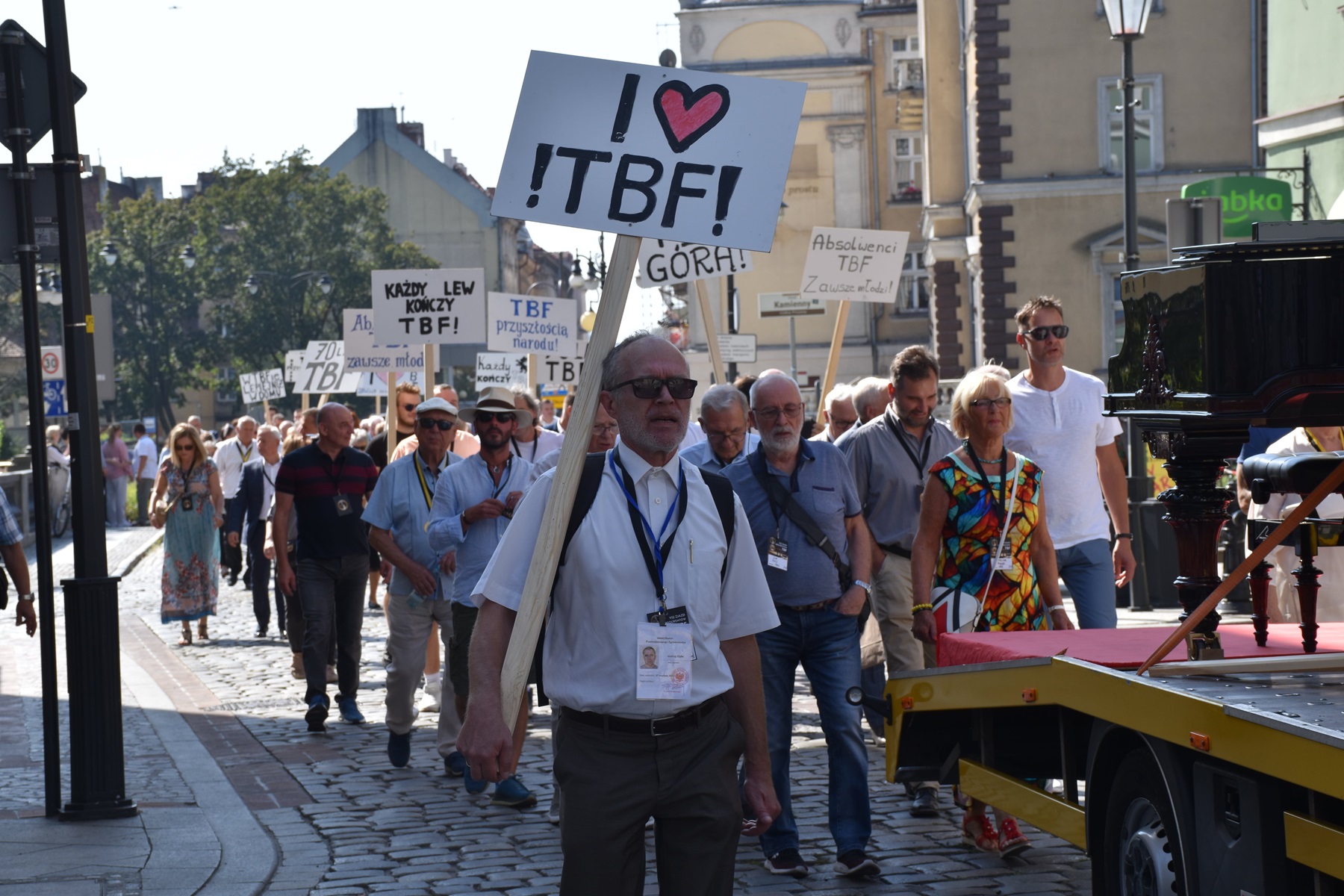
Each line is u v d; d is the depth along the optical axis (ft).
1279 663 15.93
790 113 14.52
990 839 22.63
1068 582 26.76
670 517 13.60
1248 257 15.57
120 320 261.03
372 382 86.22
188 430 51.85
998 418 21.95
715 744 13.58
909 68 166.40
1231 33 107.45
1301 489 15.75
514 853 23.40
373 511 30.17
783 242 167.43
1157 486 50.90
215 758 31.63
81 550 25.94
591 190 14.44
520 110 14.49
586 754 13.39
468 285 49.29
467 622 27.48
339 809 26.61
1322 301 15.53
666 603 13.35
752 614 14.01
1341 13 64.85
